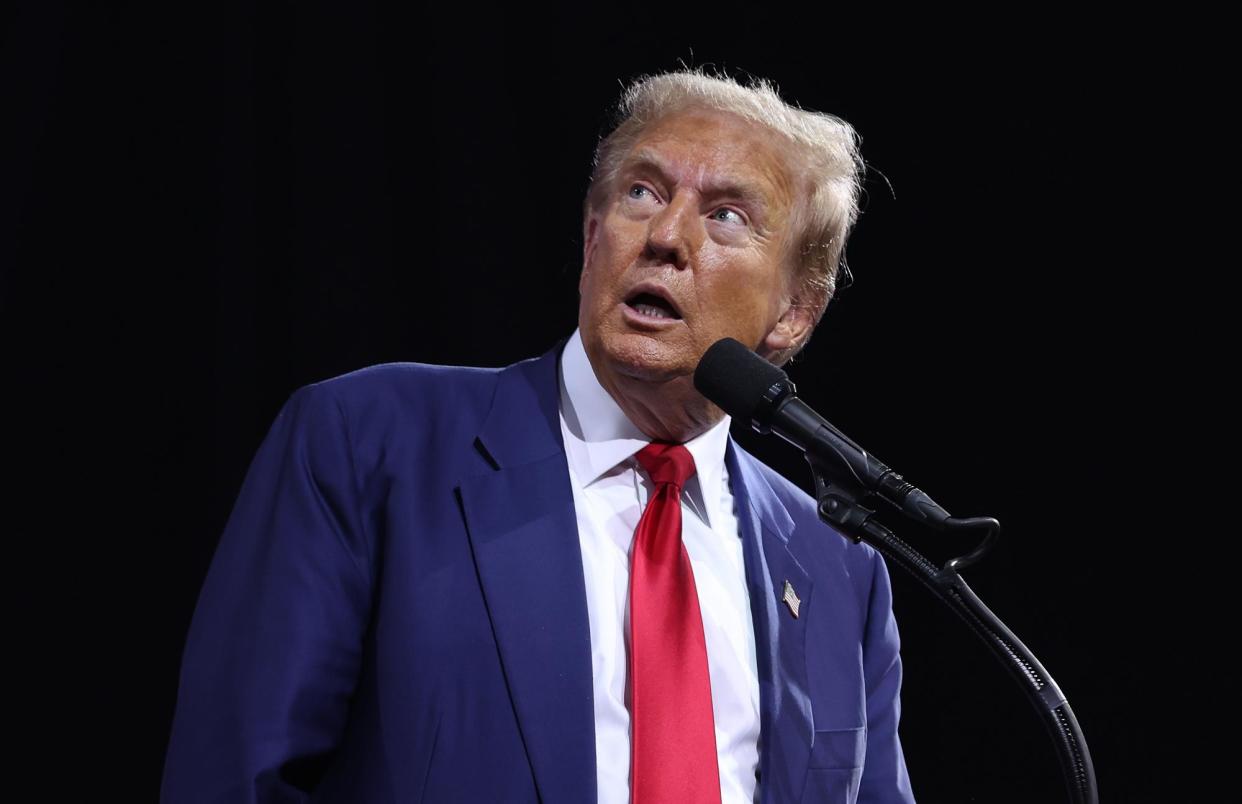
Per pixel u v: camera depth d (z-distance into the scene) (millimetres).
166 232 10500
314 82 11133
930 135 12766
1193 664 11805
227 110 10633
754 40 12523
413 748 4684
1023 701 11930
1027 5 12711
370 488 5105
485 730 4727
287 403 5418
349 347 10984
